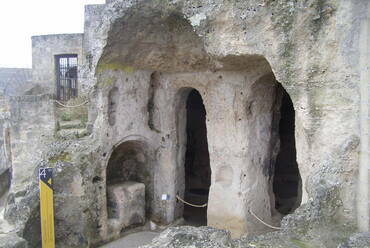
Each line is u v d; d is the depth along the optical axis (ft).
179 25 29.94
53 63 65.21
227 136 33.45
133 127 35.55
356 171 22.77
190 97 51.72
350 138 22.61
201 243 20.33
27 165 50.39
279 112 36.58
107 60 32.14
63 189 31.24
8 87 73.36
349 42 22.02
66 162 31.27
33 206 29.91
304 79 23.52
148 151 37.88
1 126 60.29
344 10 21.91
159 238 21.42
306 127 23.85
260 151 34.40
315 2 22.43
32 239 29.91
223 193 33.86
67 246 31.65
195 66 33.65
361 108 22.12
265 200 35.42
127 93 34.73
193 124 52.54
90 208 31.99
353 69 22.13
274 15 23.80
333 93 22.88
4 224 29.84
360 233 20.79
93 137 32.99
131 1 29.09
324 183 22.88
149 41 32.35
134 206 36.19
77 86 64.95
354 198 22.91
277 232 22.58
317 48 22.91
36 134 50.01
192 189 51.39
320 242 21.16
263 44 24.59
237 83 32.09
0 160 60.18
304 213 22.45
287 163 47.44
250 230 33.42
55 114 50.29
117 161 37.27
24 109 49.78
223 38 26.16
